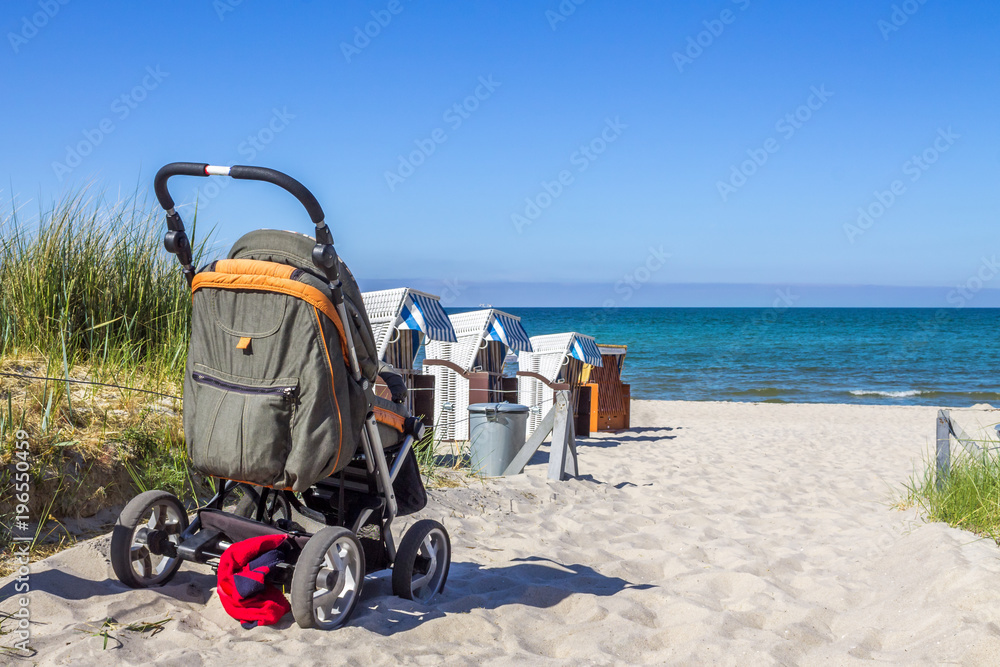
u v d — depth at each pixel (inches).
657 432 525.7
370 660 117.5
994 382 1285.7
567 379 486.6
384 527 144.3
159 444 180.9
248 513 143.7
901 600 157.2
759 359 1763.0
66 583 132.0
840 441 491.8
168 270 244.7
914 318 3774.6
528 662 121.6
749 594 169.3
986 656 121.5
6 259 220.5
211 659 112.3
